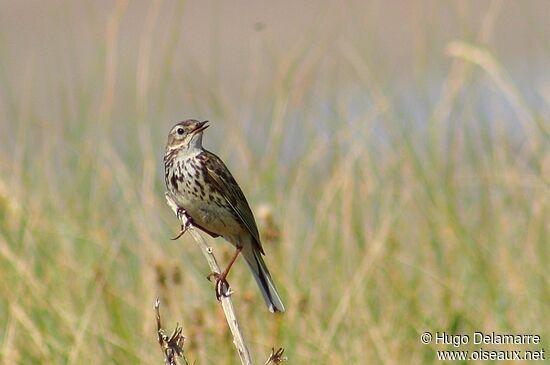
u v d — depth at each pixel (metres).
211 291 12.23
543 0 23.31
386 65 16.94
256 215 13.38
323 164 14.38
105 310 12.03
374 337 11.61
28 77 19.55
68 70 21.95
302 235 13.10
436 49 17.41
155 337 11.59
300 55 16.06
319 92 15.73
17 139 15.55
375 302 12.28
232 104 16.48
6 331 11.76
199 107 15.77
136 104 15.33
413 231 13.35
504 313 12.02
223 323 11.27
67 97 16.31
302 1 27.67
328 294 12.30
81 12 27.02
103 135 14.83
